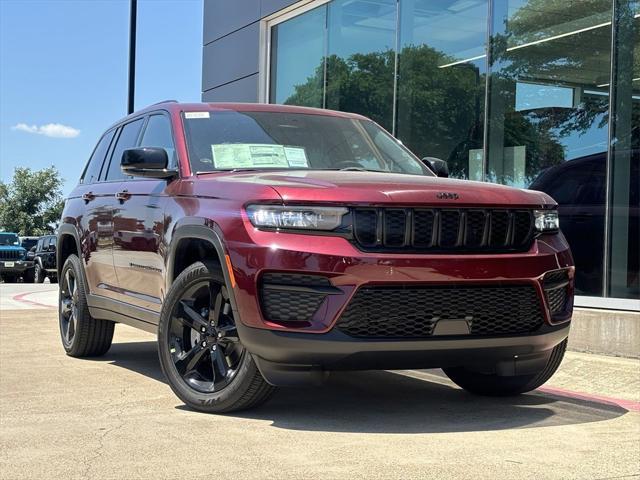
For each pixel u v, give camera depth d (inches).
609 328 287.7
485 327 161.9
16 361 259.1
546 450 149.3
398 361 157.9
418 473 132.2
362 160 214.8
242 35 569.3
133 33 553.3
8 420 170.9
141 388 209.0
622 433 165.6
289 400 194.4
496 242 165.5
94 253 247.9
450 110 407.5
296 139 214.2
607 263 320.5
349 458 140.9
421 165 225.3
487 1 386.3
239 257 159.8
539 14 360.8
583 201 333.1
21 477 130.0
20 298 591.2
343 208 155.4
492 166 382.3
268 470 133.3
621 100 324.2
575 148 340.8
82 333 260.1
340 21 487.2
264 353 157.8
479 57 391.2
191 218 179.0
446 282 156.3
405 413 181.5
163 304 184.5
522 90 368.2
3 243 1283.2
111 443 150.8
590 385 228.7
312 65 512.1
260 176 179.8
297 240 155.3
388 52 449.7
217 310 174.2
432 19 420.2
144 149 197.3
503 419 177.2
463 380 208.2
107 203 241.3
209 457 140.9
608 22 330.0
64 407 184.2
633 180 316.8
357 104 472.1
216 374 175.0
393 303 154.6
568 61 346.3
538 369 177.3
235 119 216.5
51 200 2576.3
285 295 155.7
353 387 215.5
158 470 133.5
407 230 157.1
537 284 165.6
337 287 152.5
